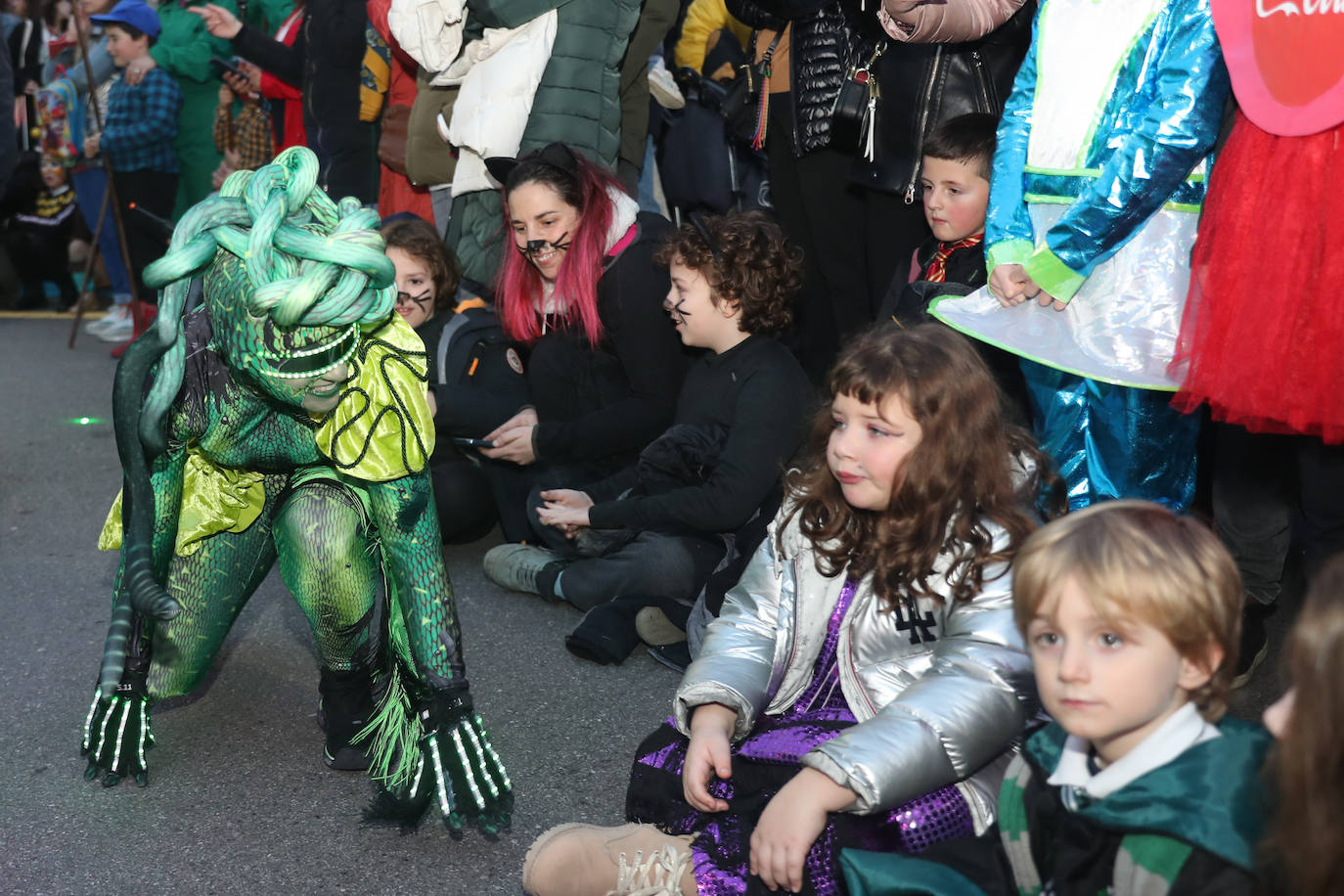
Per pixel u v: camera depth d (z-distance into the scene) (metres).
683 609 3.09
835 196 3.75
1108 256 2.56
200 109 6.29
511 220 3.40
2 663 3.13
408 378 2.23
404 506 2.27
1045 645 1.42
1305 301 2.38
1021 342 2.59
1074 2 2.66
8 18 7.13
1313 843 1.19
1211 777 1.35
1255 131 2.44
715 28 4.45
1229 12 2.43
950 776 1.71
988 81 3.31
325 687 2.61
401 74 4.43
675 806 1.92
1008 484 1.84
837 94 3.58
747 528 3.09
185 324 2.15
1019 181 2.69
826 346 4.07
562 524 3.28
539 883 1.89
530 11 3.71
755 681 1.95
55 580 3.66
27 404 5.51
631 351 3.39
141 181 6.18
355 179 4.69
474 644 3.23
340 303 1.97
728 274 3.03
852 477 1.84
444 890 2.24
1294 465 2.82
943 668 1.78
